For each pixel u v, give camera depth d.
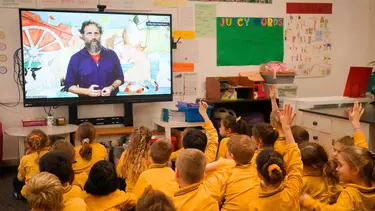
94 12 4.97
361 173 2.08
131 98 5.21
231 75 5.93
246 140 2.41
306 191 2.33
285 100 5.23
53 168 2.32
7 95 4.98
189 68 5.70
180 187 2.15
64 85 4.89
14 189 4.11
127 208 2.37
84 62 4.96
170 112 5.19
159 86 5.34
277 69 5.87
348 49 6.53
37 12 4.72
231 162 2.44
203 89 5.81
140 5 5.38
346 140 2.84
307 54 6.32
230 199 2.22
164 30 5.30
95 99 5.04
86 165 3.26
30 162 3.43
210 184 2.13
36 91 4.79
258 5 5.98
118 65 5.11
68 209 1.95
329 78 6.48
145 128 3.09
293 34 6.21
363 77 5.09
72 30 4.89
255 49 6.02
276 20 6.09
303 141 3.16
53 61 4.83
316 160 2.36
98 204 2.26
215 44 5.80
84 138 3.43
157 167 2.58
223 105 5.66
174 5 5.54
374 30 6.52
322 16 6.34
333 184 2.34
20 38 4.72
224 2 5.80
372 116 4.10
